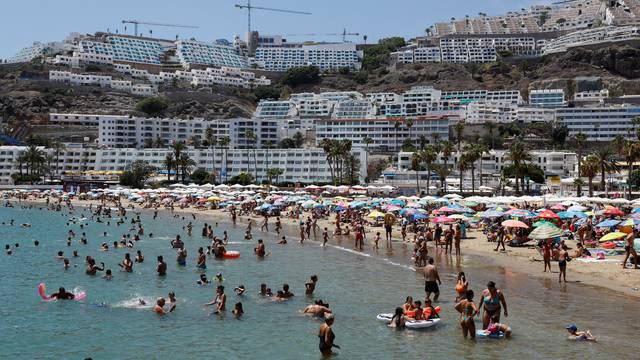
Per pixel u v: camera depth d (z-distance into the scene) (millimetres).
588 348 30188
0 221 107562
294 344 32781
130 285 48438
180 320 37969
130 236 83188
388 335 33562
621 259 54000
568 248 59812
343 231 86188
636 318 35281
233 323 37125
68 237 80688
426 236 71500
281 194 148250
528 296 40875
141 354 31797
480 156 167875
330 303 41469
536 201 101688
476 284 45531
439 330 34094
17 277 52125
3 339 34656
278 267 56531
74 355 31922
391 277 50281
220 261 60406
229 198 142500
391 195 169750
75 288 47312
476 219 85250
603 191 138375
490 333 32406
